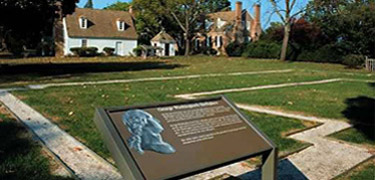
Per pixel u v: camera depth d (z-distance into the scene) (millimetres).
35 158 4383
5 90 10242
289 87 12711
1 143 4914
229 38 47438
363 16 24250
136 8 44438
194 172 2713
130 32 41906
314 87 12797
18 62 24047
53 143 5129
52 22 18469
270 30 37094
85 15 39938
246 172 4324
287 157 4957
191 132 3031
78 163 4387
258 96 10141
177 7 41719
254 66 24188
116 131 2703
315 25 30094
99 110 2828
